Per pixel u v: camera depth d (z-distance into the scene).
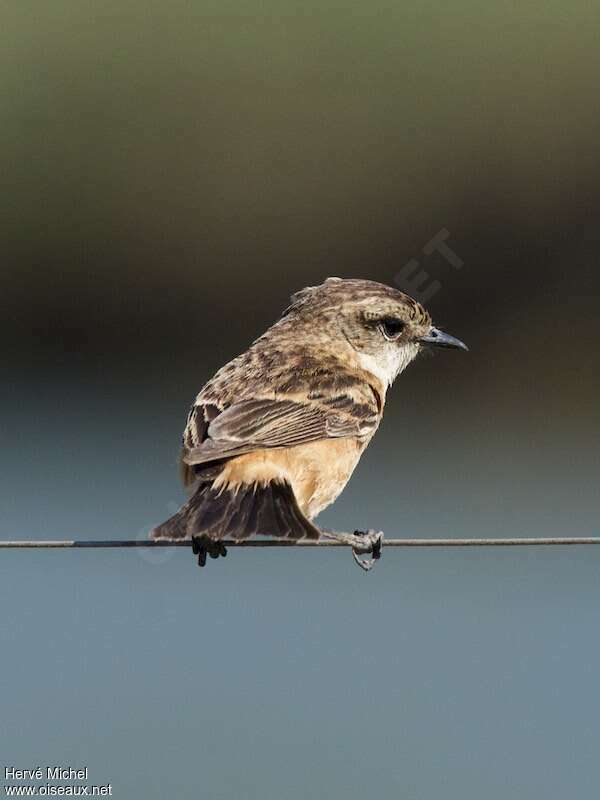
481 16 25.91
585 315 25.14
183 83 25.81
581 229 25.44
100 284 26.06
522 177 25.58
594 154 25.56
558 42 25.77
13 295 26.02
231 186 25.94
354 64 25.89
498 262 25.47
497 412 24.47
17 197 25.83
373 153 25.80
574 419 24.48
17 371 25.94
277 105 25.84
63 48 25.70
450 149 25.73
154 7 25.88
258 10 25.95
